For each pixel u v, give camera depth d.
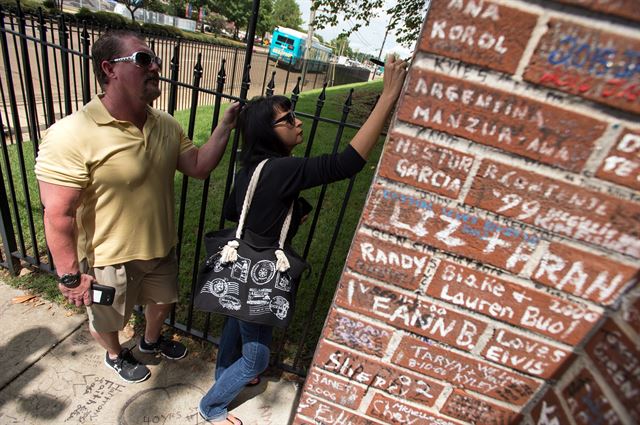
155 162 1.67
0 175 2.45
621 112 0.75
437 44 0.79
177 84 1.79
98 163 1.51
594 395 0.88
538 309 0.96
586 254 0.87
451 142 0.86
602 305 0.90
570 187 0.83
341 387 1.25
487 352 1.06
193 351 2.38
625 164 0.78
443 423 1.21
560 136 0.80
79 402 1.99
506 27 0.75
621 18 0.69
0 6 2.06
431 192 0.91
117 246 1.68
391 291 1.05
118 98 1.51
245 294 1.52
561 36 0.73
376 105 1.31
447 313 1.04
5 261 2.77
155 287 1.97
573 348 0.97
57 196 1.45
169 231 1.87
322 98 1.56
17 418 1.88
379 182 0.93
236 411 2.07
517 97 0.79
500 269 0.95
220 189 4.44
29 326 2.36
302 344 2.17
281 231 1.56
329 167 1.36
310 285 3.05
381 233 0.98
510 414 1.12
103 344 2.03
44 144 1.46
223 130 1.79
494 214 0.90
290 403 2.15
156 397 2.08
